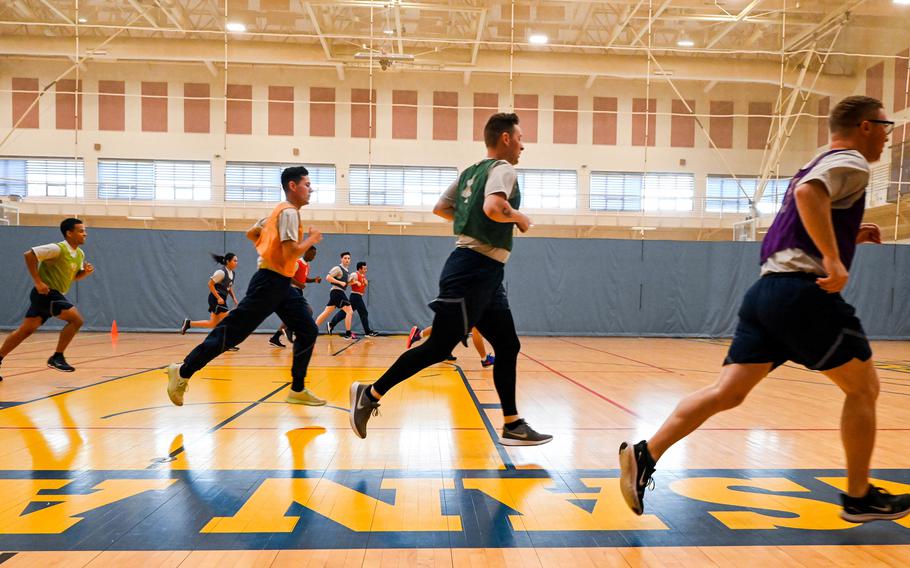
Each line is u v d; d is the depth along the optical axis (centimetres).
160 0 1462
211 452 271
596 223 1800
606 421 358
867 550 172
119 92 1738
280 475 236
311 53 1619
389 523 187
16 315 1178
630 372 621
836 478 241
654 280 1277
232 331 333
